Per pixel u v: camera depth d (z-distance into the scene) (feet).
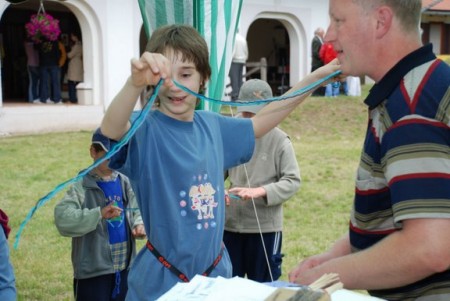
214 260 7.02
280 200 11.29
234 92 47.70
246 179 11.75
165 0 9.92
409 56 5.10
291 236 20.57
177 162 6.67
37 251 18.69
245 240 11.93
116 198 10.52
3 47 58.29
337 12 5.37
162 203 6.63
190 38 6.64
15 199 24.75
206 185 6.85
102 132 6.15
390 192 5.02
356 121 45.73
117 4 48.03
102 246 10.45
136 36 49.37
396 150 4.87
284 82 68.49
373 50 5.24
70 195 10.24
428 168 4.70
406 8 5.11
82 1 46.37
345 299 4.58
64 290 15.74
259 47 77.87
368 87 58.34
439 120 4.79
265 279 11.94
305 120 45.65
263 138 11.71
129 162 6.57
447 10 78.59
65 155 34.22
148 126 6.67
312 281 5.29
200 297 4.61
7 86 60.59
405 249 4.73
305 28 60.03
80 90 48.32
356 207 5.60
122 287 10.71
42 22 43.96
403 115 4.91
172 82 5.61
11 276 7.59
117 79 48.60
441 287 5.16
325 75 7.16
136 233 10.52
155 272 6.73
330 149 37.68
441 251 4.61
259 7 56.59
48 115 44.78
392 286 4.97
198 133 7.01
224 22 10.15
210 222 6.87
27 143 38.22
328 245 19.60
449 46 84.28
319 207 24.62
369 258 4.99
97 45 47.80
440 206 4.63
